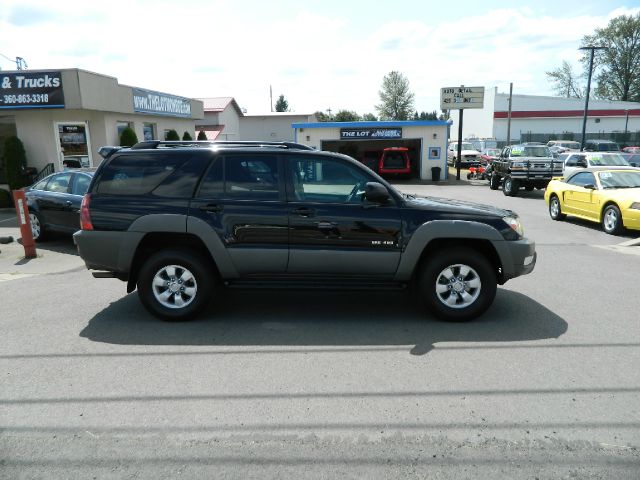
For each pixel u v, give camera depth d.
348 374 4.15
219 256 5.28
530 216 14.94
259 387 3.93
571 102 61.50
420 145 30.38
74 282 7.35
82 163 18.06
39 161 17.58
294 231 5.24
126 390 3.89
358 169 5.35
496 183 24.28
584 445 3.13
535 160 20.81
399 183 29.02
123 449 3.12
